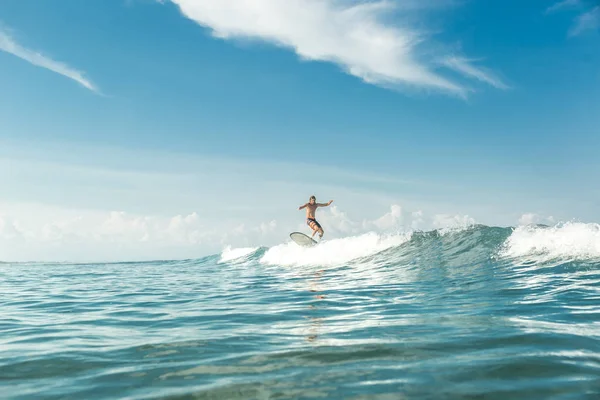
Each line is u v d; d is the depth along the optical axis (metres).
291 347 4.37
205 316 6.70
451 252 13.73
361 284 10.28
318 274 13.73
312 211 18.67
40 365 4.03
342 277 12.27
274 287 10.85
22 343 5.05
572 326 4.69
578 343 3.97
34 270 25.70
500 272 9.98
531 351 3.77
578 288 7.29
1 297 10.60
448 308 6.34
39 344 4.96
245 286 11.52
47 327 6.20
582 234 11.04
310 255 18.00
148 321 6.48
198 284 12.92
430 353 3.88
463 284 8.87
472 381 3.12
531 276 9.01
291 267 17.45
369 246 16.83
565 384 2.99
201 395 3.08
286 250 20.27
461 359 3.65
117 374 3.67
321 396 2.96
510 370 3.31
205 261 31.59
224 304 8.10
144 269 25.08
